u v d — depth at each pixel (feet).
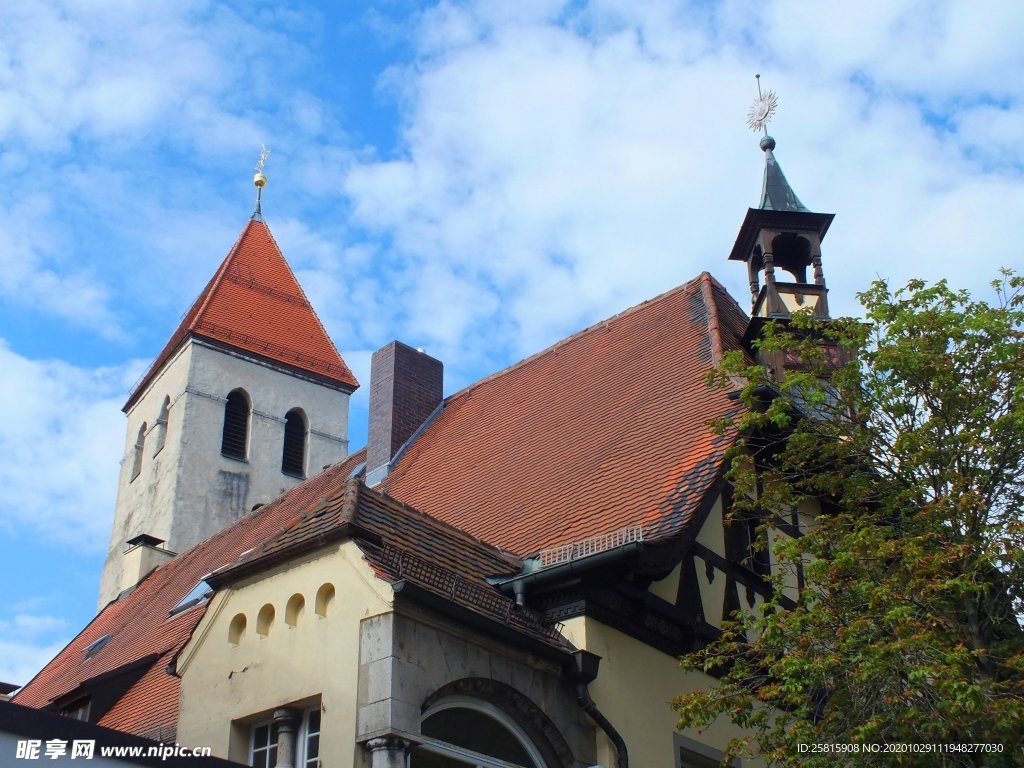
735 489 45.78
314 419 136.15
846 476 44.73
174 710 53.93
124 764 28.53
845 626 39.47
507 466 61.46
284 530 43.96
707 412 53.16
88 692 62.95
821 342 60.59
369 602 38.32
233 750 39.86
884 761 37.32
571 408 63.41
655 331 65.92
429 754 37.73
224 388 130.93
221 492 125.80
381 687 36.50
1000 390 41.63
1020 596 40.47
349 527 40.04
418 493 65.62
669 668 47.73
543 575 44.37
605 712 43.65
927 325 42.55
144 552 102.27
